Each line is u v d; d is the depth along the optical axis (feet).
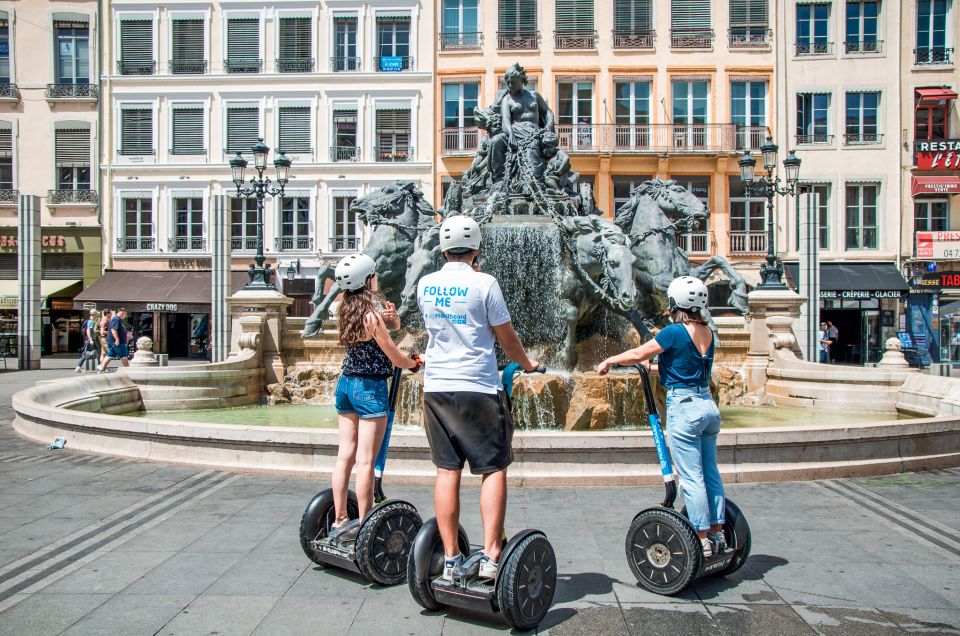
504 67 115.65
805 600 14.23
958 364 106.52
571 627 13.02
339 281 15.44
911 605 13.94
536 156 48.55
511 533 18.31
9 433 34.37
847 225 112.88
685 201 45.47
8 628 12.76
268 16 117.19
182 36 118.83
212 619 13.26
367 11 116.26
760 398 49.65
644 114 116.06
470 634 12.76
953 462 26.86
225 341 74.79
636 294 41.98
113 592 14.51
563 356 38.47
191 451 26.43
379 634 12.73
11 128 119.34
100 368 67.41
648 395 15.08
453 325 13.00
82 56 120.06
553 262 40.27
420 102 116.06
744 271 111.14
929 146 110.83
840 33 112.78
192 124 118.52
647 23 115.44
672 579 14.29
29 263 84.74
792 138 112.68
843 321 110.22
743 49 113.91
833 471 24.68
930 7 112.57
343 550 15.24
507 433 13.10
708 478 15.19
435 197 115.85
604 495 22.09
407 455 23.58
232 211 118.32
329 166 116.16
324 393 50.44
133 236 119.14
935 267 108.47
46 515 20.01
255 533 18.42
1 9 118.62
